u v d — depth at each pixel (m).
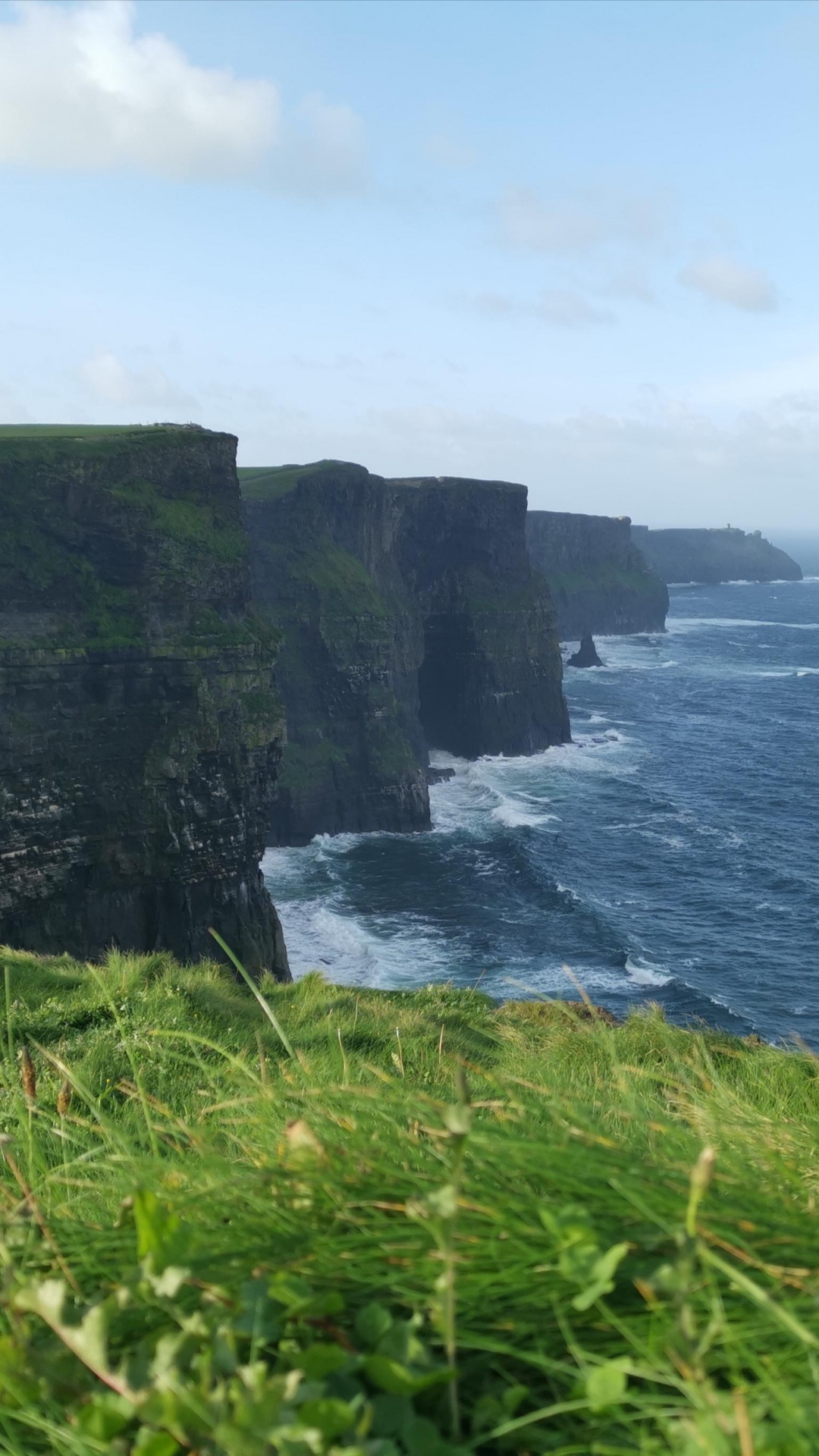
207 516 69.19
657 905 75.81
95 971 12.50
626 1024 11.41
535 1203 2.37
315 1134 2.90
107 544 64.19
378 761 106.44
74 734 59.91
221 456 70.69
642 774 123.50
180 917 64.38
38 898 58.38
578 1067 7.46
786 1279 2.09
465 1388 2.04
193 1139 3.31
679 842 92.69
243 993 17.03
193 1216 2.66
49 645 59.12
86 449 64.50
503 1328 2.08
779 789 114.31
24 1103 4.36
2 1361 2.10
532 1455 1.89
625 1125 3.67
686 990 58.81
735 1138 3.22
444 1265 2.18
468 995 17.98
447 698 141.00
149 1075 8.05
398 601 132.12
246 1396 1.79
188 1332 2.00
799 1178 2.79
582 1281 2.03
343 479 121.62
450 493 140.12
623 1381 1.83
